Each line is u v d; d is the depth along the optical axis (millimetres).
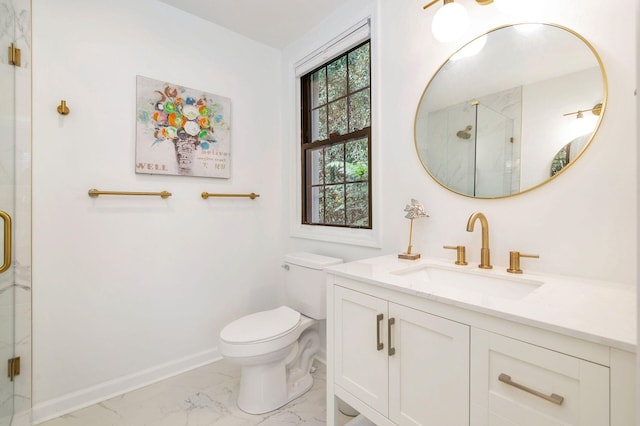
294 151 2387
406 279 1056
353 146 1992
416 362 944
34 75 1487
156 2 1879
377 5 1707
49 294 1531
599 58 1011
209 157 2078
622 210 973
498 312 735
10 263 1342
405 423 978
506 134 1226
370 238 1800
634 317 685
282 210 2490
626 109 963
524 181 1179
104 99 1685
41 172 1509
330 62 2150
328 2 1913
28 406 1428
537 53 1147
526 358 704
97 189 1664
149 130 1828
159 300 1889
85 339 1635
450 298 834
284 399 1636
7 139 1376
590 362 616
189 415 1540
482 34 1302
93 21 1656
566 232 1085
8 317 1385
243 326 1620
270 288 2434
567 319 676
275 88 2473
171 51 1930
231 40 2215
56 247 1551
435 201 1470
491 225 1277
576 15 1061
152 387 1788
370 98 1872
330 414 1268
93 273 1661
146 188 1832
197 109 2023
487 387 777
